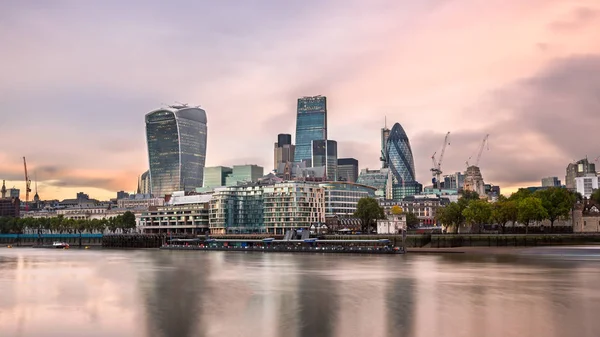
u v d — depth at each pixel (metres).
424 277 152.25
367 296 118.25
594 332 84.00
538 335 82.25
